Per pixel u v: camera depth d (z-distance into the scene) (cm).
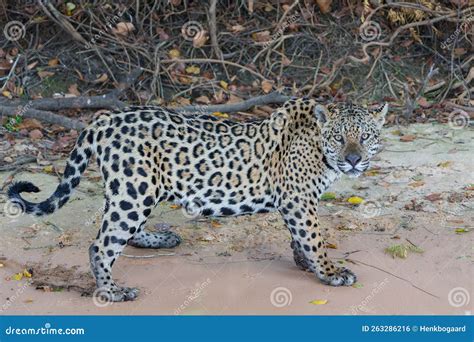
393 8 1196
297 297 647
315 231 669
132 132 642
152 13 1170
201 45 1146
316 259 668
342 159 655
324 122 664
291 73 1148
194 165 657
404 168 912
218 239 756
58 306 637
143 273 690
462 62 1181
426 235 756
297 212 668
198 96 1113
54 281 675
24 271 686
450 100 1127
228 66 1150
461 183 869
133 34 1152
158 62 1112
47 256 716
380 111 684
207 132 666
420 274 685
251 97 1103
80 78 1105
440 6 1199
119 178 635
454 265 700
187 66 1137
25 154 938
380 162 932
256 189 676
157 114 657
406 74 1161
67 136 986
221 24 1195
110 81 1114
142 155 638
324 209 813
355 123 660
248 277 683
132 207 636
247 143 671
